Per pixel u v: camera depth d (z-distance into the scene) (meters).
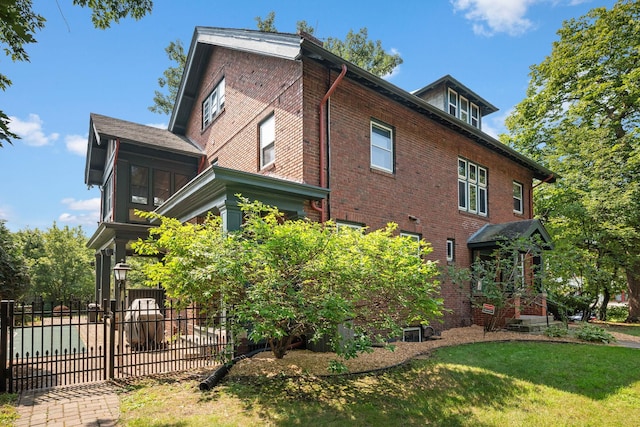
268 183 7.55
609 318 19.80
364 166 9.86
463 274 10.60
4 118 3.54
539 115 20.75
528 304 11.63
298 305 5.63
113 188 12.70
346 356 5.27
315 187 8.23
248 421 4.28
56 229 22.78
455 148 12.96
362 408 4.79
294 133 8.88
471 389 5.69
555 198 18.17
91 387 5.34
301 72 8.83
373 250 6.26
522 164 16.17
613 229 15.27
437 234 11.78
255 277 5.89
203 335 8.26
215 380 5.43
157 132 14.70
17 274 8.70
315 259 5.95
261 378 5.71
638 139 16.64
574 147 18.38
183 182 14.04
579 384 6.02
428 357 7.43
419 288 6.26
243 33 10.43
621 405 5.24
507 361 7.26
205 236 6.12
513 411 4.96
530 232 12.18
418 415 4.69
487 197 14.19
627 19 17.31
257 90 10.59
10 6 3.45
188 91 15.04
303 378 5.77
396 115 10.93
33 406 4.59
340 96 9.48
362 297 6.30
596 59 18.23
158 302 10.52
